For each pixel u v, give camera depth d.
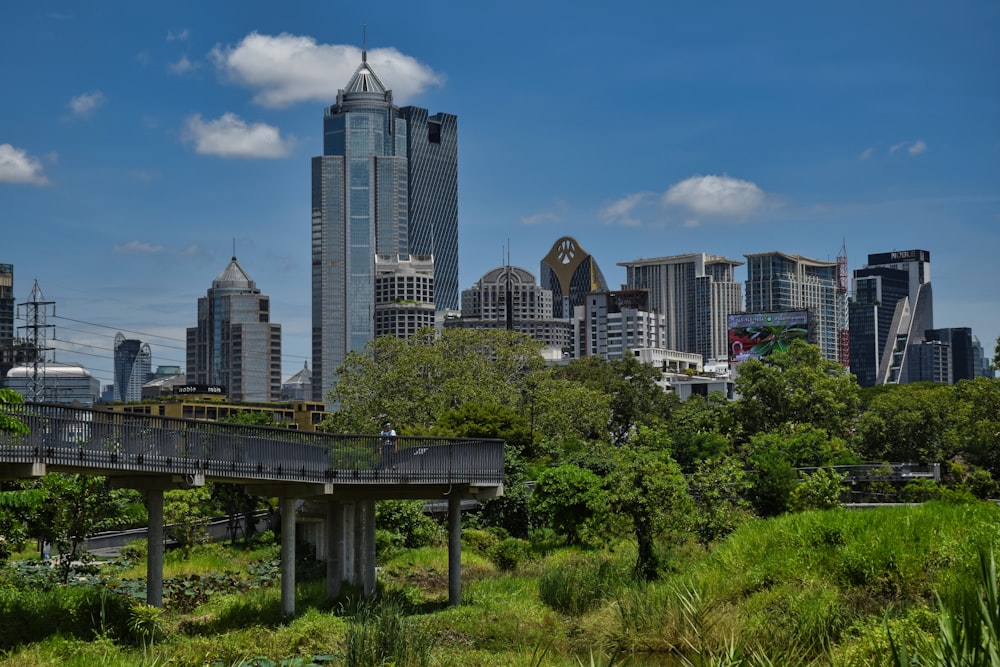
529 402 108.06
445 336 118.38
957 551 31.83
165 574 50.22
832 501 59.09
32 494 31.69
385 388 102.94
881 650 21.33
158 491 37.06
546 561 58.44
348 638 32.19
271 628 36.66
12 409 31.00
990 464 101.06
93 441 32.53
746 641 26.92
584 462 77.00
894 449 111.06
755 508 67.75
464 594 46.22
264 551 62.62
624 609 34.03
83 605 34.06
